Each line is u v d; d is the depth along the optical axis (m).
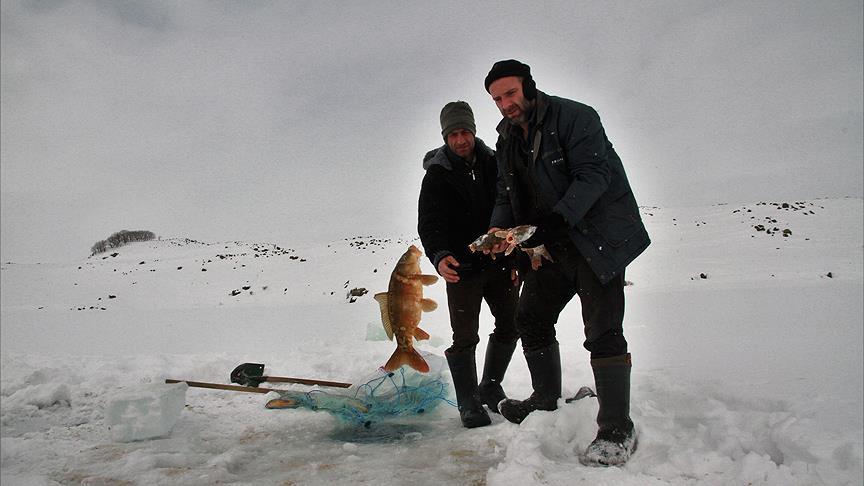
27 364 6.54
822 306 8.42
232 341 9.36
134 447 3.65
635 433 3.07
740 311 8.47
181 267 24.91
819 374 4.02
